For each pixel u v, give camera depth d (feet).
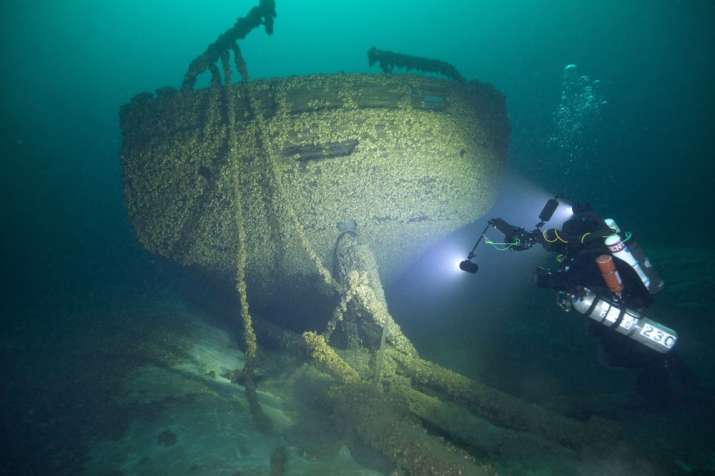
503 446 9.68
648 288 10.02
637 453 9.49
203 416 9.76
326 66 306.96
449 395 11.58
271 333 15.56
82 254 29.55
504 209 36.65
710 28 76.74
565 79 118.83
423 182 14.61
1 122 76.54
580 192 45.78
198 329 16.26
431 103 14.05
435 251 28.81
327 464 8.55
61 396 10.73
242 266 12.44
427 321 20.35
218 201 13.80
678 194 41.96
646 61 94.94
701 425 11.07
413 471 8.14
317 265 13.08
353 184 13.96
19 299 20.58
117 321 16.06
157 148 13.28
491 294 23.13
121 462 8.23
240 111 13.11
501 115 15.94
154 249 14.93
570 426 9.95
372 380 11.32
